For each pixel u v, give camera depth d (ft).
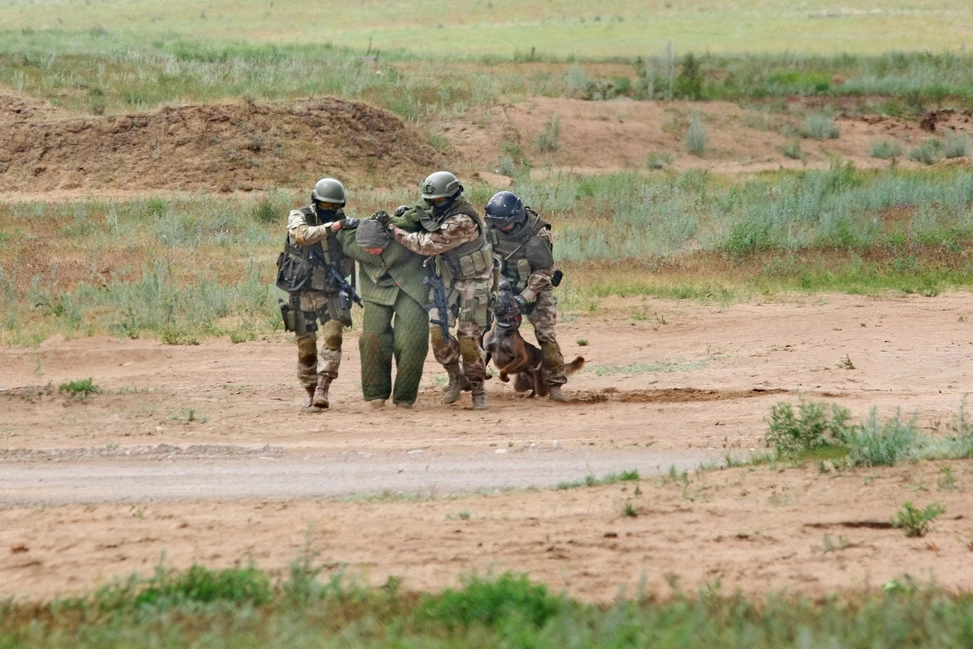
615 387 153.28
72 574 70.54
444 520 83.66
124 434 125.59
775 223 294.66
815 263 257.55
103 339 189.16
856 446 98.02
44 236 306.14
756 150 529.86
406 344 139.74
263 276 252.21
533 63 652.07
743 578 69.00
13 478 103.86
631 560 72.95
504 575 63.67
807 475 93.71
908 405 131.03
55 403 143.02
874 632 55.88
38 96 480.64
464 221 134.21
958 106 591.78
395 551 75.05
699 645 54.19
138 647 55.67
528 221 141.79
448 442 120.26
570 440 120.88
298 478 103.60
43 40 609.83
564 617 57.72
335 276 137.69
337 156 443.73
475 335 138.92
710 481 94.32
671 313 212.43
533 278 142.20
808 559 72.54
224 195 403.75
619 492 92.48
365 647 54.49
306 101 467.11
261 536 79.36
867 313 206.08
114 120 440.45
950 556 72.13
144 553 75.05
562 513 85.51
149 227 321.73
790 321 200.44
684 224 302.25
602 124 529.86
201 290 220.84
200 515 86.28
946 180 372.58
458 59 653.30
